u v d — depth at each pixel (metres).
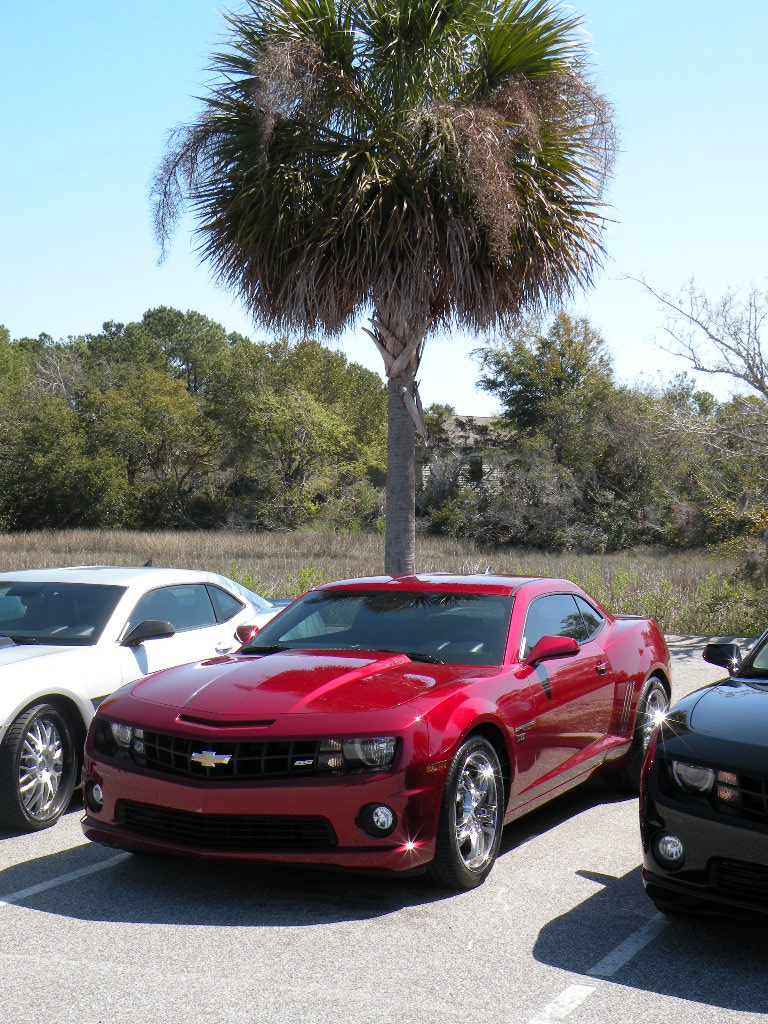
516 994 3.48
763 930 4.11
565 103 10.30
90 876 4.78
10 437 50.03
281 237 9.88
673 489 37.50
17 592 6.81
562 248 10.52
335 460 54.66
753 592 14.29
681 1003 3.42
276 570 22.70
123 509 51.19
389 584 6.03
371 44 9.99
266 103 9.10
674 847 3.92
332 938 3.99
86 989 3.52
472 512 39.25
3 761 5.37
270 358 57.69
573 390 42.97
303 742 4.31
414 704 4.49
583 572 21.25
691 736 4.08
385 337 10.45
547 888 4.61
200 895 4.50
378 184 9.64
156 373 57.22
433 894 4.51
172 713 4.60
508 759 4.89
